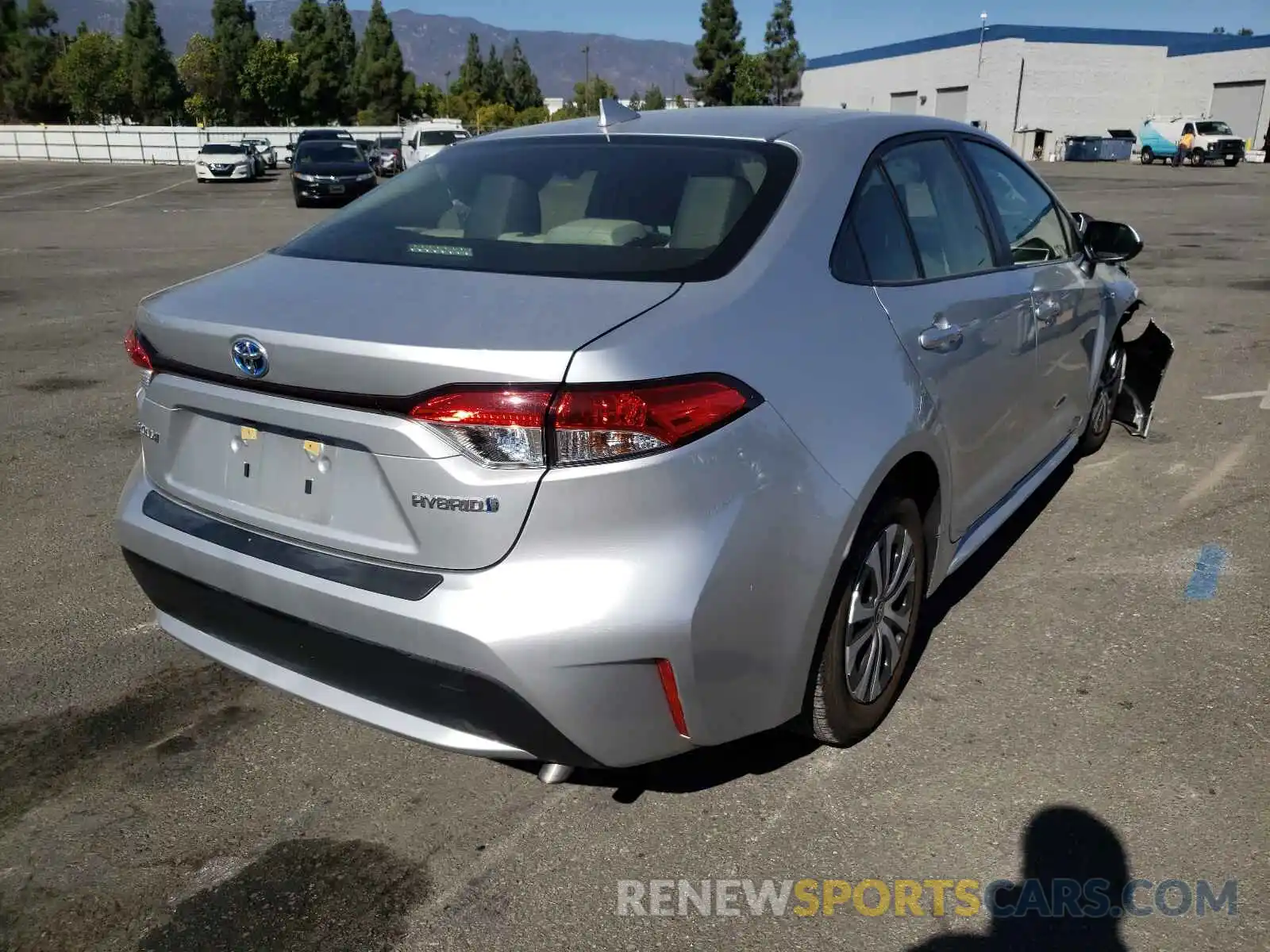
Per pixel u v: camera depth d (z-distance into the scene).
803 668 2.43
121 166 48.12
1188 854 2.47
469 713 2.16
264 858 2.49
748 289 2.36
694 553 2.10
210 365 2.39
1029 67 52.78
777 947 2.21
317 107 73.88
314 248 2.82
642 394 2.03
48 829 2.59
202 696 3.21
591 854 2.50
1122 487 5.02
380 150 39.72
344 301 2.34
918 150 3.27
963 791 2.70
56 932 2.26
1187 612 3.71
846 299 2.61
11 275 12.38
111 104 72.88
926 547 3.05
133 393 6.95
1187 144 42.66
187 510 2.60
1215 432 5.91
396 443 2.11
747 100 64.69
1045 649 3.44
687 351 2.13
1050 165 44.88
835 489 2.37
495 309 2.21
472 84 103.06
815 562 2.35
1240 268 12.67
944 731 2.97
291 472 2.35
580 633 2.04
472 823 2.62
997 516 3.66
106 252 14.71
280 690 2.45
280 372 2.24
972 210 3.46
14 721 3.05
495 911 2.32
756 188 2.68
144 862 2.47
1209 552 4.23
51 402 6.69
